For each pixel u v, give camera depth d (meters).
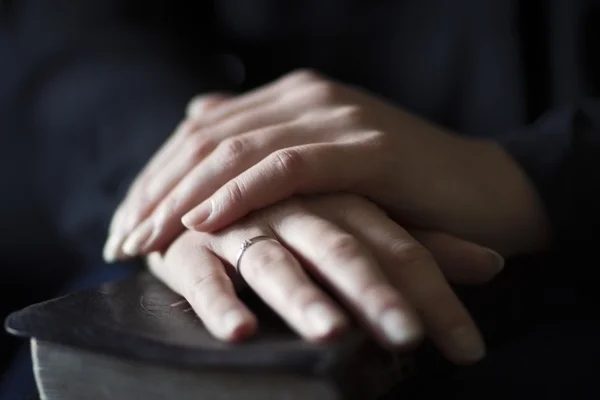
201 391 0.30
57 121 0.69
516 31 0.75
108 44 0.78
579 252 0.45
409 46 0.82
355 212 0.37
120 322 0.33
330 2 0.85
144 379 0.31
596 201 0.45
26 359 0.56
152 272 0.41
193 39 0.87
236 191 0.37
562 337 0.39
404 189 0.40
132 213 0.43
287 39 0.88
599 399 0.34
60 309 0.35
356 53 0.85
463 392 0.35
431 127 0.45
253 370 0.29
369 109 0.43
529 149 0.46
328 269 0.33
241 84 0.88
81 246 0.64
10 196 0.76
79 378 0.33
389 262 0.35
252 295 0.35
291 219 0.36
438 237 0.39
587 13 0.72
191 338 0.31
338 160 0.38
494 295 0.41
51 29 0.82
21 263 0.78
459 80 0.79
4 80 0.77
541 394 0.35
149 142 0.61
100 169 0.62
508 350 0.39
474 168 0.44
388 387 0.33
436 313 0.34
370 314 0.32
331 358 0.29
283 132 0.41
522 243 0.44
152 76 0.70
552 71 0.74
